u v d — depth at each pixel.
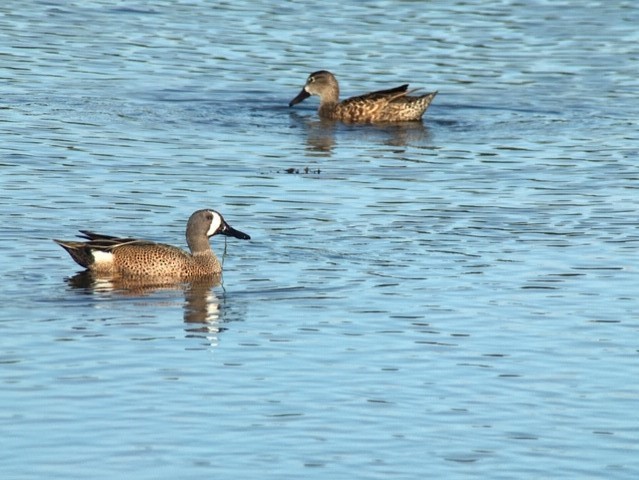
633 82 30.73
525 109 28.77
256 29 33.81
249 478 12.02
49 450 12.45
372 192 22.25
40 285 17.25
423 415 13.38
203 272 17.86
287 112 28.56
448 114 28.58
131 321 15.98
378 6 36.34
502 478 12.13
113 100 27.89
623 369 14.66
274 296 17.03
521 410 13.56
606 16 35.97
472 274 17.91
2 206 20.48
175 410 13.34
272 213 20.80
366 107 28.19
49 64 30.14
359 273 17.94
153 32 33.19
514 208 21.30
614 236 19.75
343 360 14.77
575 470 12.34
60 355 14.72
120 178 22.48
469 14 35.81
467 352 15.07
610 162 24.53
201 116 27.52
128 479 11.93
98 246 17.81
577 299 16.92
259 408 13.45
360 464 12.32
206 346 15.12
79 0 35.88
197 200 21.41
